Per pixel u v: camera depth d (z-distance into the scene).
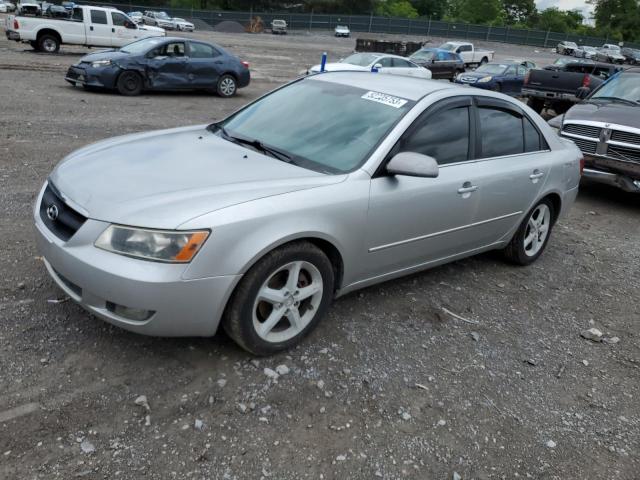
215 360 3.28
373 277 3.90
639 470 2.91
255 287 3.09
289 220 3.12
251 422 2.85
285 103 4.39
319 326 3.77
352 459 2.70
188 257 2.83
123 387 2.97
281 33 63.19
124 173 3.31
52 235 3.12
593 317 4.55
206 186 3.17
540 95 15.94
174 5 78.81
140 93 14.55
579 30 100.75
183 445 2.65
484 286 4.80
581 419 3.25
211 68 15.32
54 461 2.47
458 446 2.89
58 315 3.52
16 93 12.09
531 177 4.84
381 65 20.70
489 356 3.74
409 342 3.75
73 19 20.84
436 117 4.05
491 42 69.81
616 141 7.62
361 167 3.58
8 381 2.91
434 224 4.06
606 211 7.94
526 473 2.78
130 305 2.84
